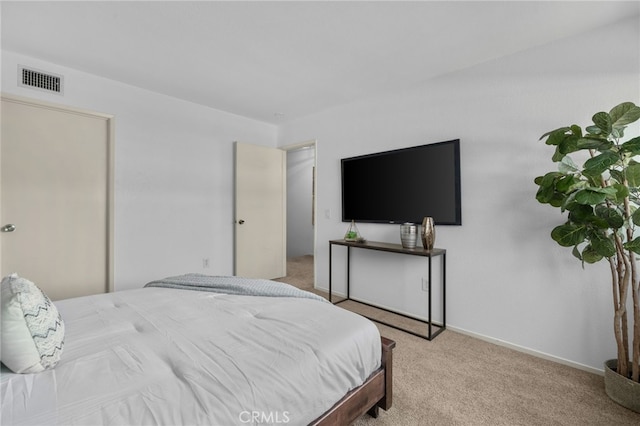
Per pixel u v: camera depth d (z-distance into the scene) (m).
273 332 1.20
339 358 1.12
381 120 3.10
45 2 1.74
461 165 2.52
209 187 3.63
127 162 2.97
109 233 2.87
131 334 1.18
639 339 1.57
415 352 2.17
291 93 3.15
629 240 1.58
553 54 2.08
